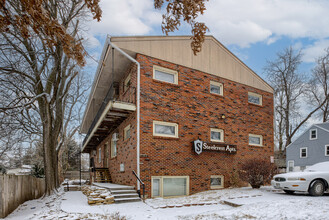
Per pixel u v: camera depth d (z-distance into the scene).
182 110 12.38
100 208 8.11
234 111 14.70
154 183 11.02
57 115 15.18
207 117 13.31
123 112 11.66
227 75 14.77
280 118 34.72
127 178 11.79
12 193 9.34
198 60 13.53
